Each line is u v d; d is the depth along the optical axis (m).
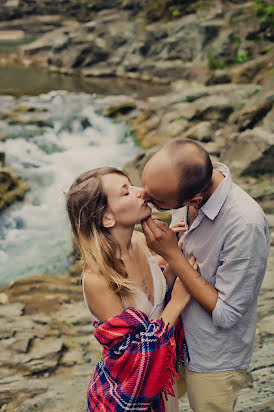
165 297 2.06
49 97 10.39
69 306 4.61
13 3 17.17
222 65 10.46
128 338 1.72
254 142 6.18
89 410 1.88
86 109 9.59
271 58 9.94
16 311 4.48
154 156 1.74
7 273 5.58
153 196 1.76
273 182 5.80
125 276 1.80
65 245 6.05
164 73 11.52
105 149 8.55
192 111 8.43
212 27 10.97
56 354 3.77
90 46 12.88
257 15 10.70
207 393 2.04
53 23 16.73
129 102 9.73
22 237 6.30
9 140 8.44
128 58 12.34
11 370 3.61
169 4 12.10
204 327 1.95
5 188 6.95
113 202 1.76
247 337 1.97
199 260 1.91
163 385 1.82
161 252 1.85
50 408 3.11
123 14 13.49
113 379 1.79
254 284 1.79
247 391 2.77
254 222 1.74
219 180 1.81
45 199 7.05
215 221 1.80
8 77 12.21
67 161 8.09
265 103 7.29
